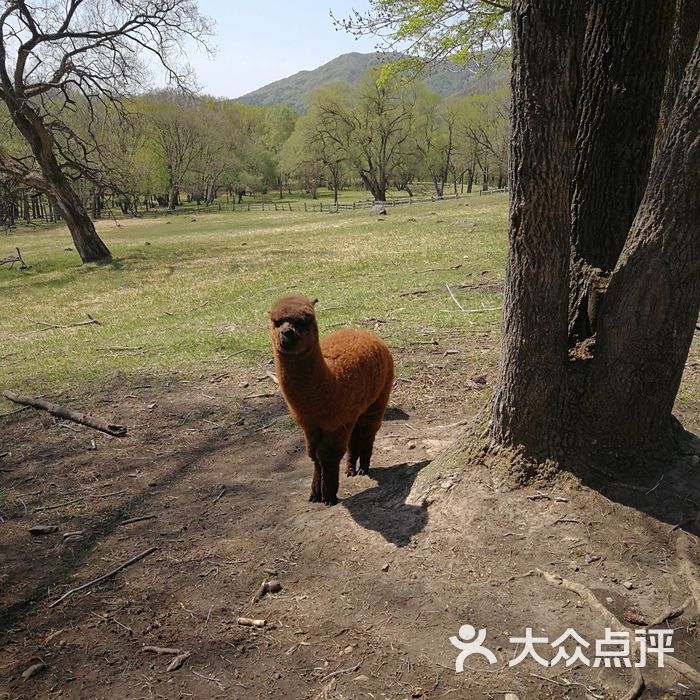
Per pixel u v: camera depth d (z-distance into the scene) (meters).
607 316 4.37
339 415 4.92
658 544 4.00
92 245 27.50
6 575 4.70
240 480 6.12
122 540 5.12
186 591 4.30
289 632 3.77
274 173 94.56
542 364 4.34
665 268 4.11
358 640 3.62
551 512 4.26
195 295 17.62
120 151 31.78
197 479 6.21
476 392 7.74
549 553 4.01
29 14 24.91
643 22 4.54
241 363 9.88
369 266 18.41
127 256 27.41
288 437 7.09
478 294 13.09
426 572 4.05
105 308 17.62
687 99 3.88
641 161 4.79
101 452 7.01
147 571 4.61
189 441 7.18
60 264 28.22
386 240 24.09
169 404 8.39
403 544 4.35
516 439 4.54
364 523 4.71
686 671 3.17
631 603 3.62
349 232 29.25
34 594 4.43
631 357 4.31
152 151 70.25
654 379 4.36
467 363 8.77
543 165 3.96
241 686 3.40
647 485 4.41
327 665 3.48
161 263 24.97
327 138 67.44
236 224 49.81
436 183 75.31
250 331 11.83
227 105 100.62
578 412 4.53
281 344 4.38
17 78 25.34
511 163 4.14
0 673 3.64
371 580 4.09
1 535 5.32
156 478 6.28
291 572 4.36
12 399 8.92
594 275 4.88
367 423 5.73
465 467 4.74
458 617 3.68
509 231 4.31
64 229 55.47
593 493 4.34
